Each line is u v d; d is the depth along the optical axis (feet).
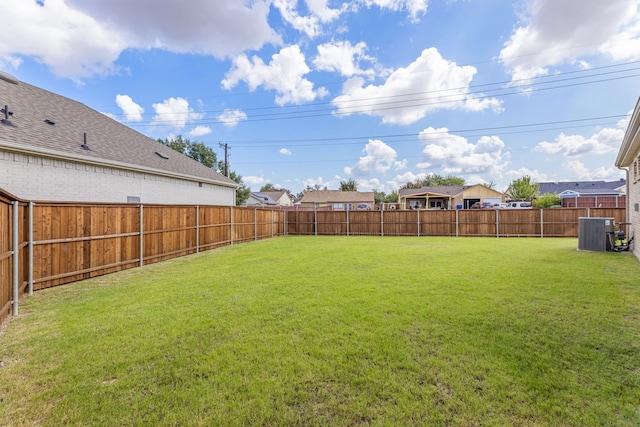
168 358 8.82
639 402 6.66
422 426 6.02
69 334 10.62
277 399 6.89
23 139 21.40
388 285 16.75
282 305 13.47
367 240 46.03
